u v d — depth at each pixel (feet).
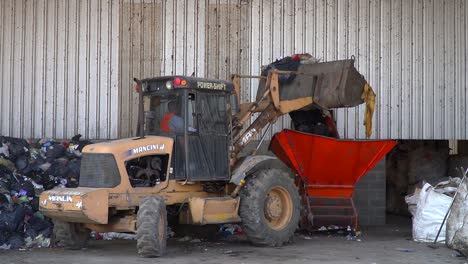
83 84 45.60
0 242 33.94
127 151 31.45
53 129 45.37
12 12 45.47
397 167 53.21
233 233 39.75
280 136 38.42
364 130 46.55
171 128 33.35
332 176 40.29
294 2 46.75
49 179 38.40
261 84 40.47
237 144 36.32
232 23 46.37
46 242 34.81
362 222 46.14
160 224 30.78
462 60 47.83
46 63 45.47
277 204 35.65
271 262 30.04
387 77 47.19
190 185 33.76
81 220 30.42
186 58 46.06
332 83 37.83
